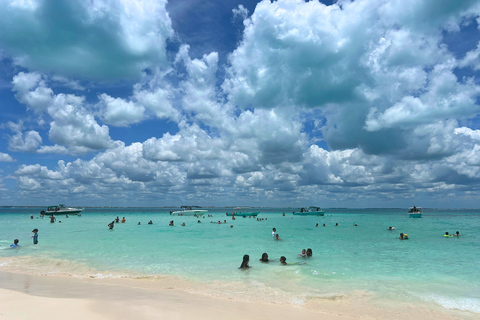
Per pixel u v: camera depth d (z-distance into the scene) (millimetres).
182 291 8992
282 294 8914
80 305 6137
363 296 8844
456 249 19094
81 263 13641
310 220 63844
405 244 21766
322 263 13969
